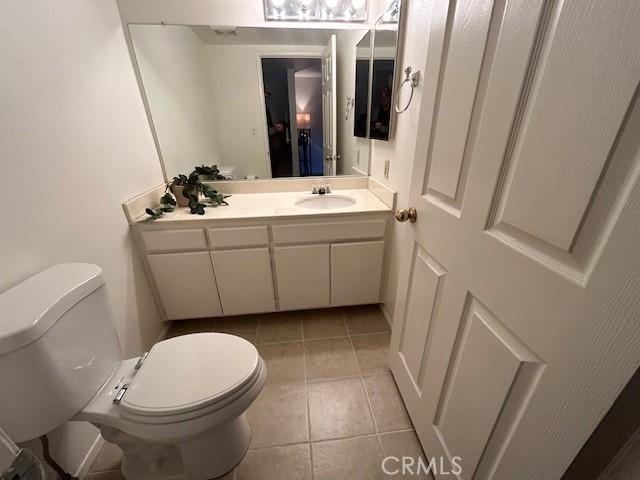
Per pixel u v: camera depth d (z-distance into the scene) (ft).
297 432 3.92
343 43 5.51
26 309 2.34
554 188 1.59
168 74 5.26
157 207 5.44
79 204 3.59
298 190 6.49
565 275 1.54
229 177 6.22
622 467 1.58
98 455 3.66
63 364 2.50
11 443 1.91
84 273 2.85
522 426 1.93
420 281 3.42
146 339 5.04
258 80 5.62
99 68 4.13
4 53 2.74
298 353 5.28
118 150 4.48
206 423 2.74
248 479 3.43
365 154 6.36
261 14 5.14
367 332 5.78
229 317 6.24
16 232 2.75
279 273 5.46
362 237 5.39
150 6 4.82
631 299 1.24
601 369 1.39
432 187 3.02
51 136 3.21
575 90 1.43
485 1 2.02
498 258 2.06
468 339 2.50
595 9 1.31
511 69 1.83
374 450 3.71
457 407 2.73
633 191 1.21
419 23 3.81
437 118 2.85
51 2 3.31
